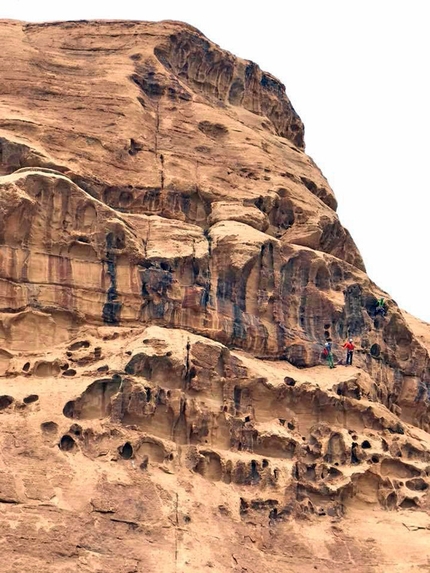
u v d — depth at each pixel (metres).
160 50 52.09
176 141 48.31
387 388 48.03
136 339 40.31
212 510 37.44
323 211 49.47
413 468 42.50
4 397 37.47
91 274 41.66
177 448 38.66
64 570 33.44
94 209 42.19
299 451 40.84
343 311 46.56
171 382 39.69
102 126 46.78
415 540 40.00
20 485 35.06
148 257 42.53
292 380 42.34
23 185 41.00
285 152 52.62
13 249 40.56
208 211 46.69
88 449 37.19
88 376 38.66
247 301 44.22
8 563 33.03
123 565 34.31
